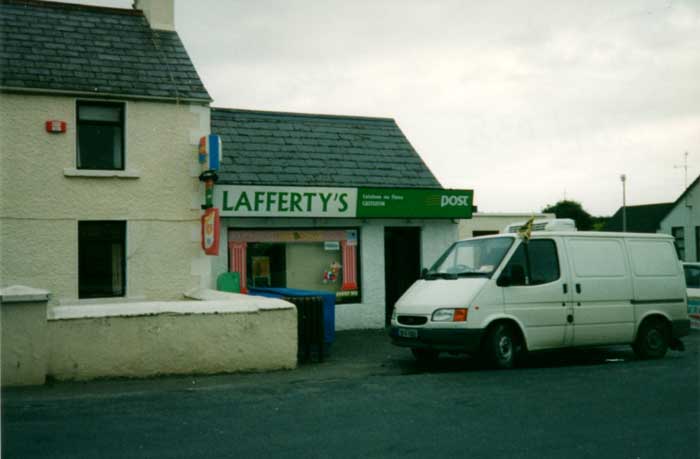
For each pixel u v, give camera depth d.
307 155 17.12
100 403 7.67
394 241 17.75
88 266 13.28
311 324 11.74
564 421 6.80
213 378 9.70
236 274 14.56
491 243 11.22
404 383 9.08
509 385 8.85
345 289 16.52
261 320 10.46
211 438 6.11
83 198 13.14
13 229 12.62
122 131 13.65
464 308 10.24
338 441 6.03
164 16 15.30
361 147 18.06
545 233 11.18
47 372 9.10
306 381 9.40
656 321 11.92
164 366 9.74
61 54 13.65
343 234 16.59
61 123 12.97
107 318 9.41
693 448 5.84
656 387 8.66
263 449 5.77
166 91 13.86
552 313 10.84
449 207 17.27
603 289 11.38
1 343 8.67
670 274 12.15
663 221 39.44
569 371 10.08
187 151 14.01
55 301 12.83
